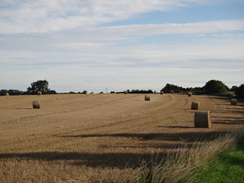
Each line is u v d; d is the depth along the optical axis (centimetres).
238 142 1409
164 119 2514
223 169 977
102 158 1087
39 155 1134
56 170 934
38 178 862
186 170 840
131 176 789
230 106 4150
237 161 1069
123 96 5934
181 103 4572
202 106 4119
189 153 1027
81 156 1117
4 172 922
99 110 3400
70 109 3456
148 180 758
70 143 1393
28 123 2209
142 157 1098
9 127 1991
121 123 2230
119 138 1541
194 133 1727
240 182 863
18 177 873
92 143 1393
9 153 1173
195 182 849
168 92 8769
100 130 1842
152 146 1315
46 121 2339
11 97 5294
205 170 965
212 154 1076
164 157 1086
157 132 1755
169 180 765
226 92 8219
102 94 6431
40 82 9831
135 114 2959
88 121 2352
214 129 1917
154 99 5381
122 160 1056
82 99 5069
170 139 1515
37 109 3431
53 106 3866
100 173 895
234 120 2467
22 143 1394
